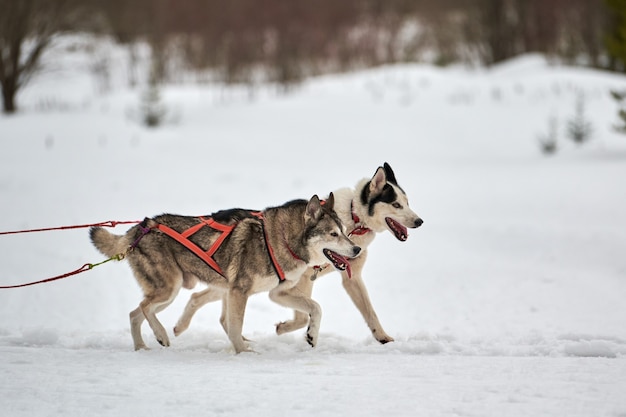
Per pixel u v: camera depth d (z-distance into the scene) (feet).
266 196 67.41
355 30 182.60
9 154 84.74
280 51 160.56
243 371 20.86
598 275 41.83
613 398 17.11
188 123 112.27
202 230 25.31
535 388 18.24
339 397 17.53
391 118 114.01
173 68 173.37
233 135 104.53
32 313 33.22
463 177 80.02
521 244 50.31
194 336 28.37
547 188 70.79
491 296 37.63
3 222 53.98
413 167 87.51
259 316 34.01
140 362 22.27
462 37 185.37
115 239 25.94
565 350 24.35
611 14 136.15
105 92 144.66
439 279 42.11
